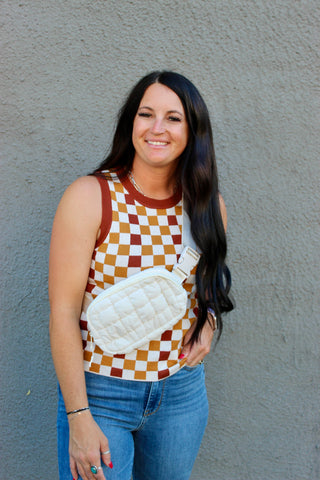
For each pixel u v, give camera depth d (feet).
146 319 3.82
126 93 5.36
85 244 3.69
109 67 5.44
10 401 5.82
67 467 3.97
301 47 5.76
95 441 3.59
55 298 3.69
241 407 6.39
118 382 3.96
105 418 3.94
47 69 5.32
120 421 4.00
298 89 5.84
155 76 4.01
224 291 4.61
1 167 5.38
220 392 6.31
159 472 4.42
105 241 3.79
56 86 5.37
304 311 6.27
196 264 4.13
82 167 5.54
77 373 3.62
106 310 3.70
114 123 5.53
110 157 4.27
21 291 5.63
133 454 4.12
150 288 3.77
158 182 4.15
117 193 3.93
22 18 5.18
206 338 4.49
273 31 5.68
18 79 5.28
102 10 5.31
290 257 6.13
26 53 5.25
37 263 5.60
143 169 4.08
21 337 5.71
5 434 5.89
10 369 5.75
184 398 4.33
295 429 6.53
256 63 5.72
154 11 5.42
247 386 6.34
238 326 6.17
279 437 6.53
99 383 3.94
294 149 5.95
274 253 6.09
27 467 6.01
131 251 3.84
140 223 3.96
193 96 3.99
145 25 5.43
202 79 5.65
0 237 5.49
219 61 5.65
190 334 4.46
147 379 4.01
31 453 5.98
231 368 6.27
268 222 6.02
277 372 6.36
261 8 5.61
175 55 5.55
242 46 5.66
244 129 5.82
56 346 3.62
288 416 6.49
